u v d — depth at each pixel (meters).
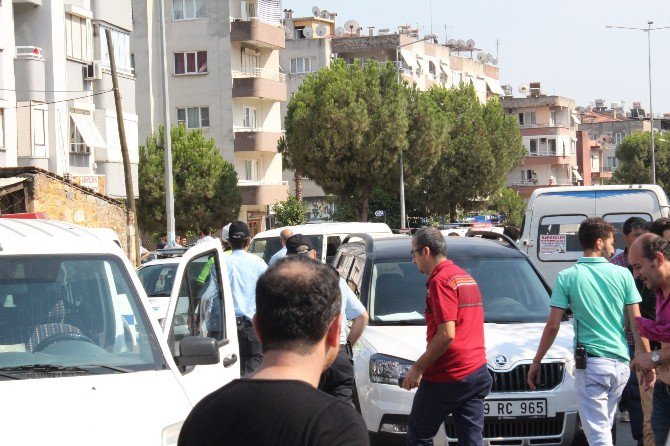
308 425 3.42
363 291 11.12
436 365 8.20
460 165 81.75
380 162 67.44
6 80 41.16
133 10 72.06
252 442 3.43
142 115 72.06
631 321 8.59
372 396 10.01
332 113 65.94
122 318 6.67
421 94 71.75
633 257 7.63
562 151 140.62
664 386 7.64
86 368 6.27
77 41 45.94
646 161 140.12
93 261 6.91
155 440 5.70
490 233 12.65
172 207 39.53
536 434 9.77
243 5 74.56
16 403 5.73
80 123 45.75
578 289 8.53
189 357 6.56
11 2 41.75
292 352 3.67
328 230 20.22
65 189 36.34
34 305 6.57
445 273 8.16
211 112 72.94
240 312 11.30
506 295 11.10
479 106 83.94
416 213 83.25
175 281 7.57
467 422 8.27
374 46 108.00
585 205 17.36
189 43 73.00
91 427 5.62
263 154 76.19
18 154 42.06
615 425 10.39
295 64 97.00
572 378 9.85
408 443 8.40
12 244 6.83
